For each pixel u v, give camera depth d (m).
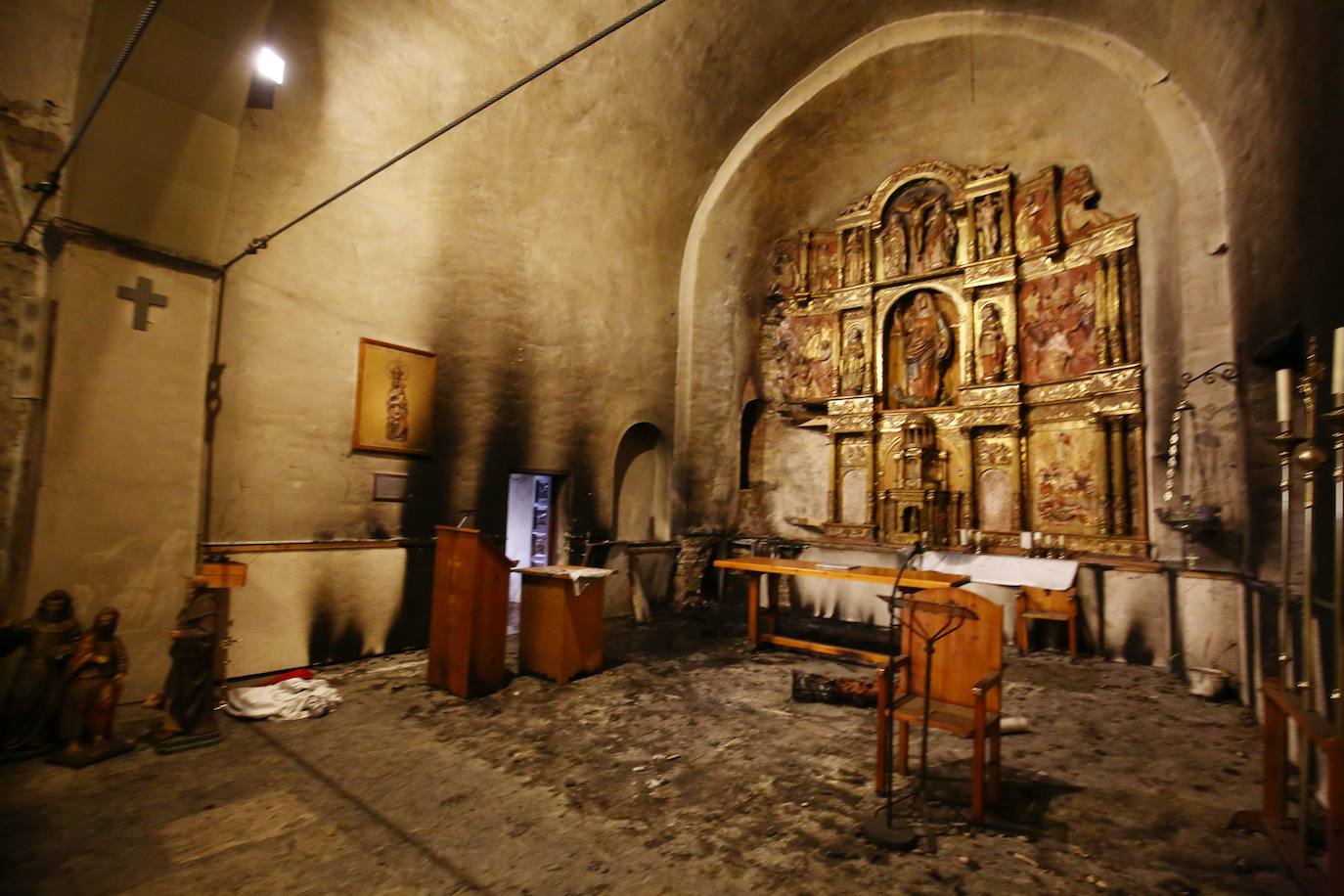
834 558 9.69
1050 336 8.70
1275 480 5.19
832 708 5.34
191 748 4.25
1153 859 3.12
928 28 8.55
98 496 4.81
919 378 9.78
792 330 10.95
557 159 8.38
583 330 9.06
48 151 4.57
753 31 8.76
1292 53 4.57
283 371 6.11
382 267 6.90
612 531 9.43
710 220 10.33
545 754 4.29
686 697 5.57
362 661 6.53
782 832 3.32
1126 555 7.73
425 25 6.74
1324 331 4.18
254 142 5.84
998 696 3.73
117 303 4.92
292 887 2.79
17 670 4.14
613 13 7.74
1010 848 3.20
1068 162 8.62
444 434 7.47
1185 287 6.93
